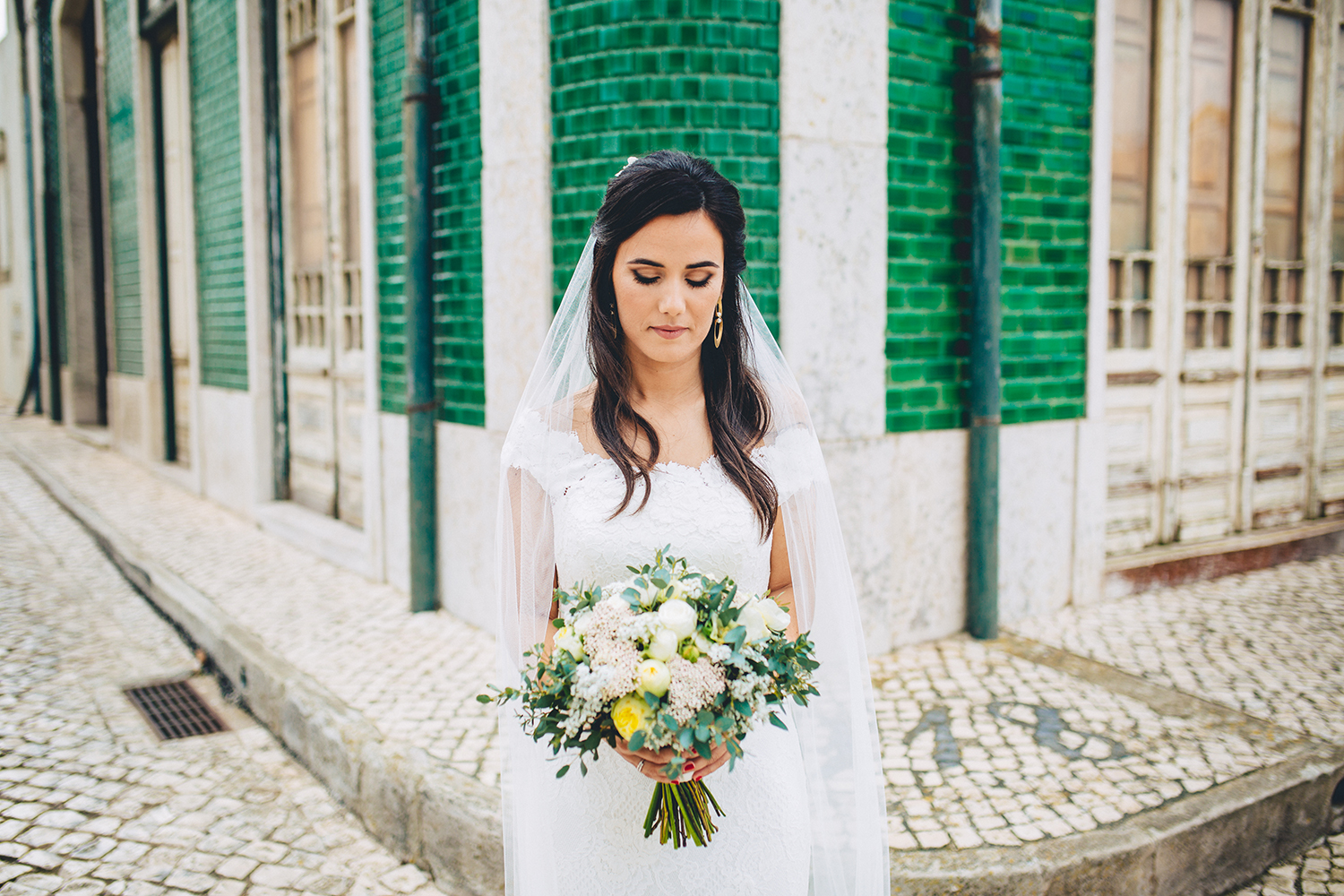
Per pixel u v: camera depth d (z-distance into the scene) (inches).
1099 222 174.6
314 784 128.0
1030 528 174.9
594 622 51.3
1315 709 132.5
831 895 68.8
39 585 218.8
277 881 104.4
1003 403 169.5
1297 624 171.5
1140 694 138.6
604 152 143.4
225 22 267.7
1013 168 164.6
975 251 156.9
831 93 143.2
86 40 461.7
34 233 546.9
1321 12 219.9
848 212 146.6
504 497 63.2
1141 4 190.9
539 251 149.6
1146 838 98.3
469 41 161.9
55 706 149.6
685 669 49.6
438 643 159.9
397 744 118.7
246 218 261.4
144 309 348.8
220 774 130.0
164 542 239.0
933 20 153.4
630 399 61.9
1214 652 156.3
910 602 159.8
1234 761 116.0
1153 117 194.4
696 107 139.2
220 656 163.9
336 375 239.1
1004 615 173.8
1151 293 197.2
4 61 598.9
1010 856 94.7
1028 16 163.0
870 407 151.8
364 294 200.2
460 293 170.2
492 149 154.9
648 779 58.1
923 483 159.3
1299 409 228.4
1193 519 210.1
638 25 139.1
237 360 279.3
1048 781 111.2
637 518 58.9
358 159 227.1
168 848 110.0
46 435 464.8
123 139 366.9
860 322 149.6
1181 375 203.3
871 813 68.0
